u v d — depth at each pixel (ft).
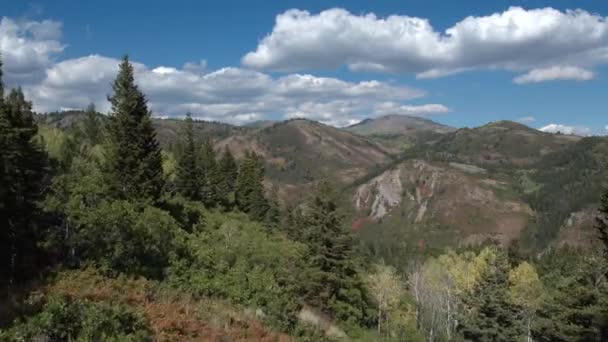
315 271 106.11
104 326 42.86
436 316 182.91
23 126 94.89
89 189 86.63
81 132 185.37
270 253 110.22
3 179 70.13
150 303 54.95
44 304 45.21
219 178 241.35
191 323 52.39
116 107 111.24
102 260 63.00
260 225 196.24
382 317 163.84
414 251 474.90
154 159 111.75
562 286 152.25
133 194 104.99
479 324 170.30
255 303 70.54
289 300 76.02
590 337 134.51
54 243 67.72
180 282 67.00
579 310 135.33
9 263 62.69
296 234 190.80
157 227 73.10
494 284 177.17
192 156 191.11
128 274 63.62
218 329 54.24
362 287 124.06
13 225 67.72
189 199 179.93
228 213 203.41
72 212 69.21
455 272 230.89
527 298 174.19
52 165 102.94
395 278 185.16
